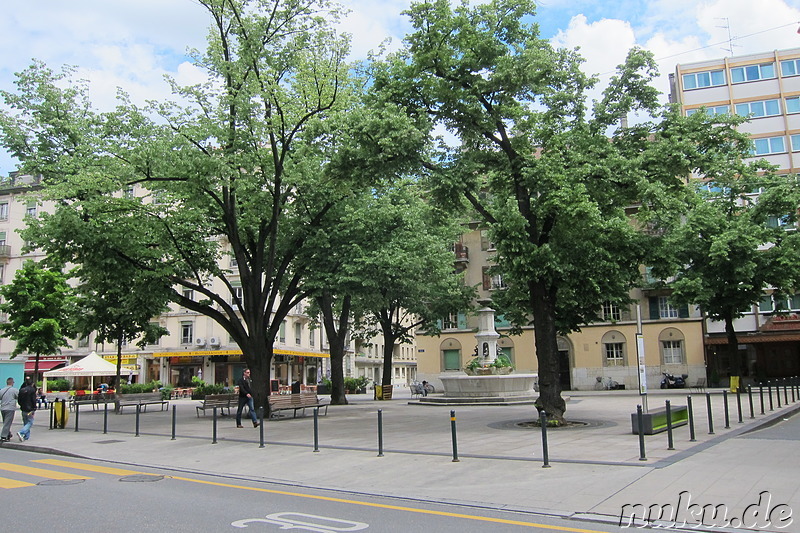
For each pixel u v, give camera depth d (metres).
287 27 21.66
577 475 9.87
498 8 17.66
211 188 20.59
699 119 17.23
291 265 27.09
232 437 16.73
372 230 24.88
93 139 20.34
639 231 17.91
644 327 44.31
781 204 29.48
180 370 53.28
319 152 21.88
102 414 28.25
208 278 25.62
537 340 17.42
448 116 17.56
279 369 55.59
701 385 41.94
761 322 42.81
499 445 13.48
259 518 7.72
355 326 42.72
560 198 15.25
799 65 45.56
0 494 9.51
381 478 10.52
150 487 10.16
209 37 21.69
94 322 30.36
